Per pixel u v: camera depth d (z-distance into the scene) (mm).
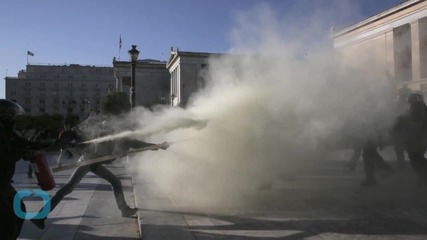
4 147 3658
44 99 122875
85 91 124000
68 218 6309
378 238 4504
